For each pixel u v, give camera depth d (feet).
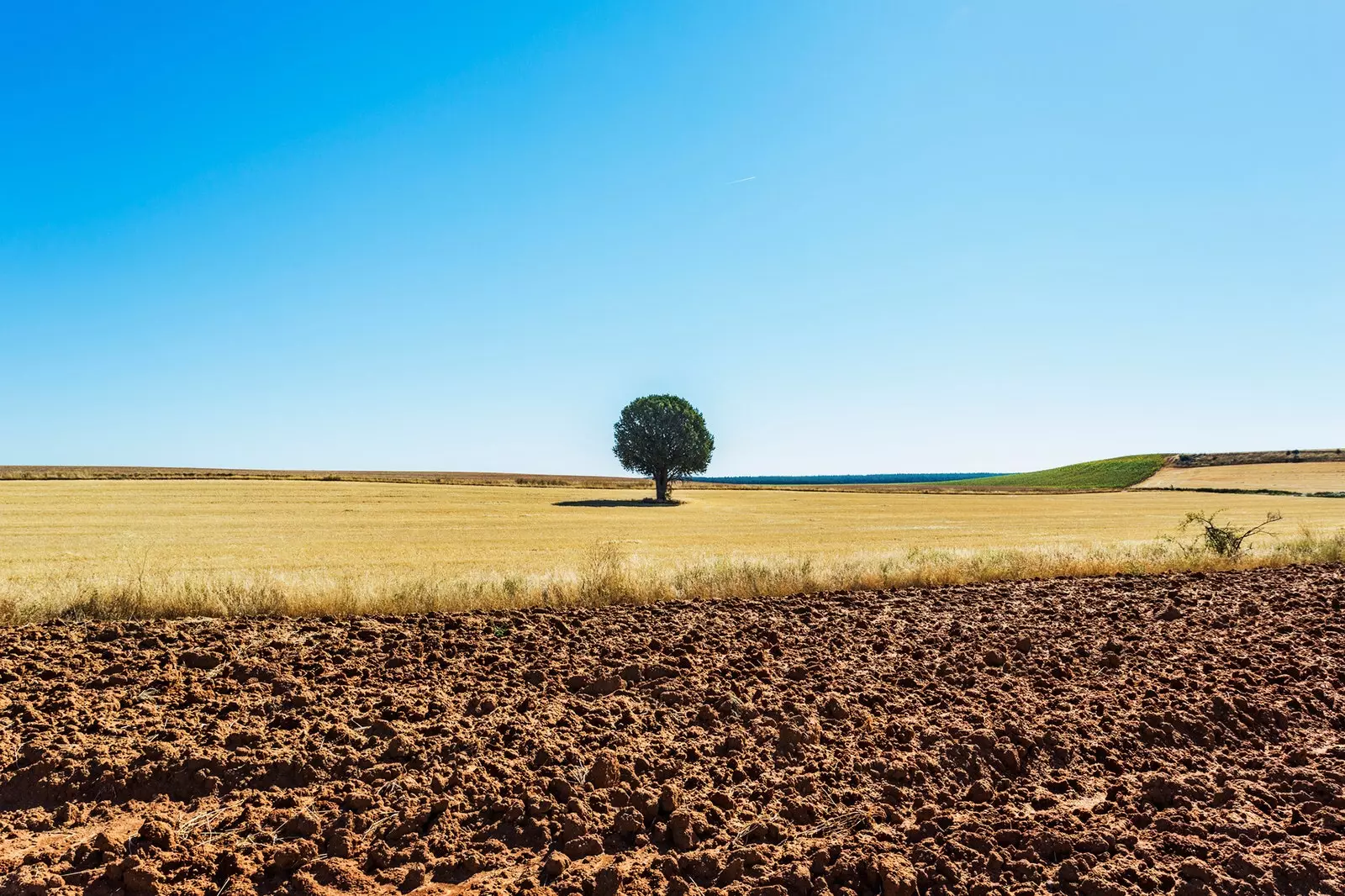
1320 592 43.91
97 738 21.33
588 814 18.16
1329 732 23.71
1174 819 18.33
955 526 154.10
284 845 16.40
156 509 161.99
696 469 242.17
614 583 44.45
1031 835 17.43
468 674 28.22
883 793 19.84
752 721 24.02
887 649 32.81
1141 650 32.17
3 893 14.75
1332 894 15.39
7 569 74.79
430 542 113.91
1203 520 66.90
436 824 17.70
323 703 24.73
